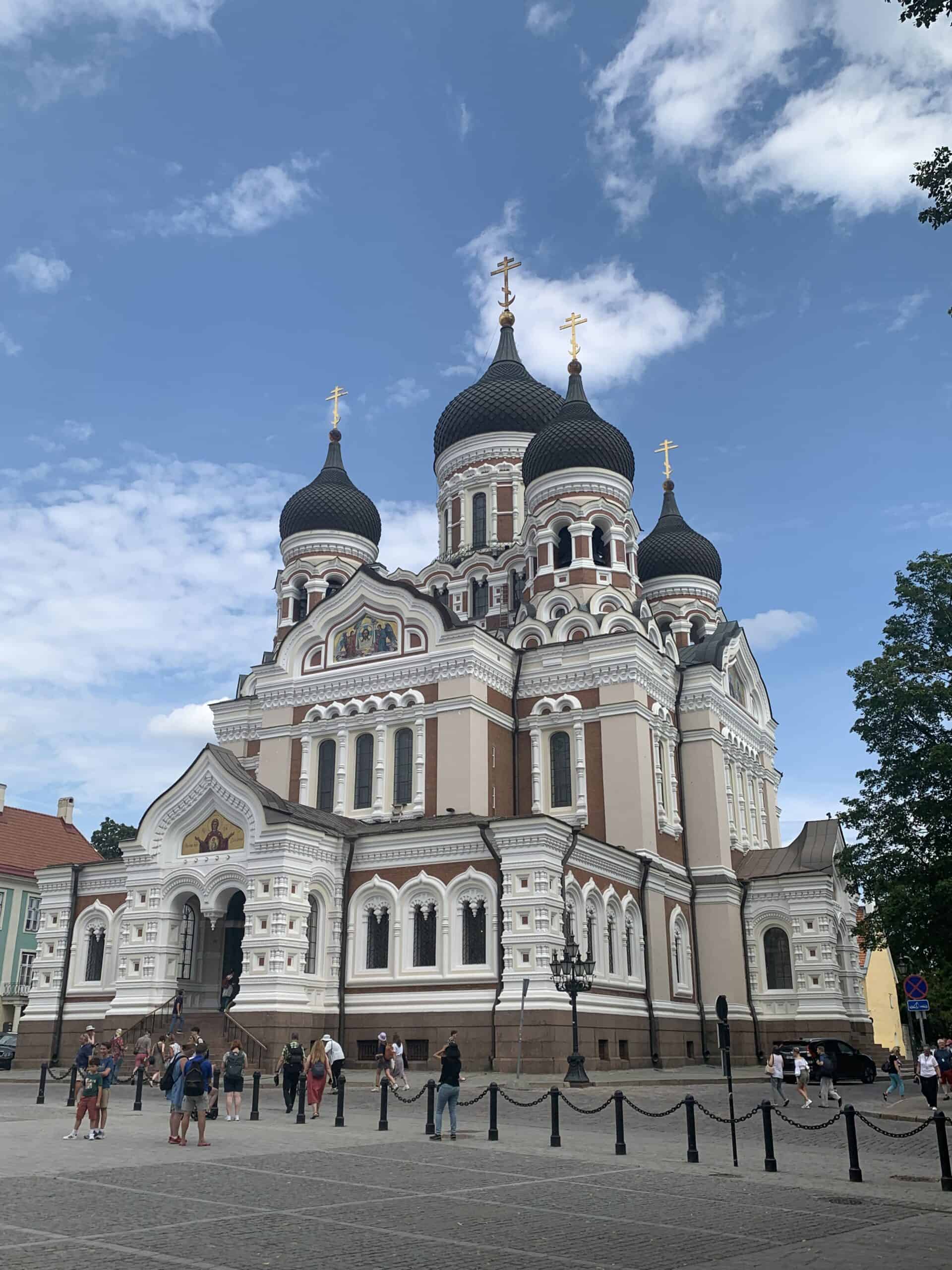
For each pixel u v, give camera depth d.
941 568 46.59
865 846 45.75
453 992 41.97
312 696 54.31
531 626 55.94
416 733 50.88
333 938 44.53
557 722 52.16
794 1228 15.45
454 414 69.31
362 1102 31.86
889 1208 17.25
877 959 82.94
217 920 45.06
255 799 43.91
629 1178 19.45
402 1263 12.52
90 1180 17.92
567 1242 14.02
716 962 54.22
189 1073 22.70
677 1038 49.69
